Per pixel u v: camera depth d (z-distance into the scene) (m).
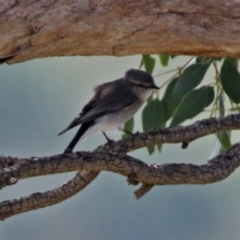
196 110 11.91
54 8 9.88
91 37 10.05
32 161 9.25
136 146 10.09
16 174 9.15
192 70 11.80
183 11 9.85
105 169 9.45
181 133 10.00
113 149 10.02
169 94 12.70
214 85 11.97
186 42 10.03
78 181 9.86
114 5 9.84
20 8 9.89
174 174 9.60
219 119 10.02
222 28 9.88
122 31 9.98
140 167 9.48
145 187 9.76
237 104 11.98
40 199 9.78
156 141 10.02
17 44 10.05
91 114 13.37
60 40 10.08
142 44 10.12
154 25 9.93
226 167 9.77
